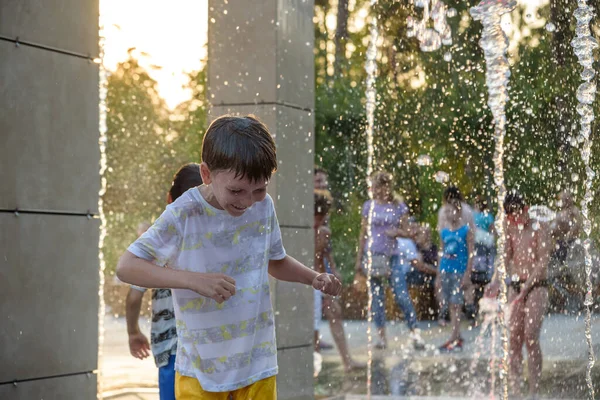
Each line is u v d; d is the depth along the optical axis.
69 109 4.05
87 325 4.11
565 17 6.88
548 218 6.31
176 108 13.65
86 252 4.11
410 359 7.46
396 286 8.43
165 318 3.84
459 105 9.75
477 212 8.64
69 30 4.06
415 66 10.16
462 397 6.07
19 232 3.83
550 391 5.91
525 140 6.85
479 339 7.92
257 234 2.82
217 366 2.77
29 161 3.88
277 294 4.54
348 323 11.37
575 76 6.77
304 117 4.75
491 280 8.15
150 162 13.51
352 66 15.17
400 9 10.14
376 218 8.33
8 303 3.78
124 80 13.42
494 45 6.11
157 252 2.71
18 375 3.81
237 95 4.60
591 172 6.55
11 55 3.83
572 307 6.40
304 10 4.74
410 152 10.24
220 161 2.59
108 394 5.93
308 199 4.78
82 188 4.11
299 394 4.67
